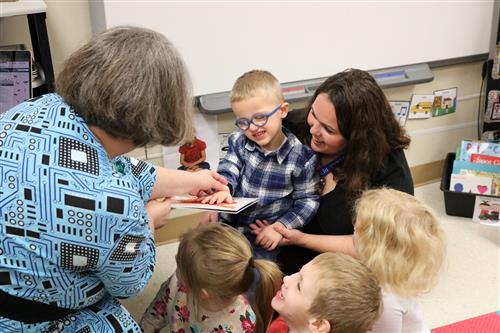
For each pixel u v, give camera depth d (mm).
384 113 1638
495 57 2928
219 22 2361
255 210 1801
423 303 2248
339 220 1737
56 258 1020
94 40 1012
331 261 1296
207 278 1433
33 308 1078
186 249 1475
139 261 1146
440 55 2939
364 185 1662
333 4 2561
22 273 1020
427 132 3188
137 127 1004
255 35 2457
